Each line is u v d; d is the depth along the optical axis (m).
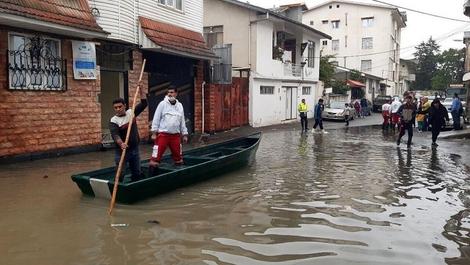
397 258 5.04
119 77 13.77
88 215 6.47
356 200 7.60
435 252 5.24
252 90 23.02
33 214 6.47
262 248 5.30
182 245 5.36
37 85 10.66
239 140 12.49
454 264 4.89
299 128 22.86
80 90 11.91
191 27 16.95
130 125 7.52
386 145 15.49
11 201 7.11
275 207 7.09
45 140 10.97
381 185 8.82
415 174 10.01
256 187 8.48
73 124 11.73
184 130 9.00
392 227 6.15
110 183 7.00
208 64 18.41
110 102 14.63
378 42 50.38
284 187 8.52
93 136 12.40
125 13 13.10
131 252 5.12
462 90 41.00
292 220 6.42
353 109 30.88
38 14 9.81
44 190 7.82
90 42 12.01
